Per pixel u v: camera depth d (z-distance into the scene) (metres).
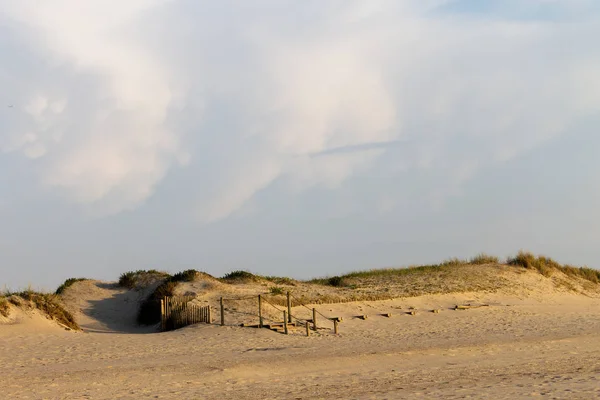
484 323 31.58
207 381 18.70
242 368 20.78
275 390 16.98
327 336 28.14
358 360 22.09
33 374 20.36
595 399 13.64
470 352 23.39
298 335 28.19
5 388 17.98
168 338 27.86
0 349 25.02
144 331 33.28
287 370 20.41
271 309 32.28
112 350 25.17
